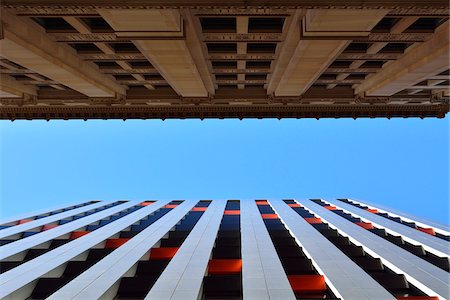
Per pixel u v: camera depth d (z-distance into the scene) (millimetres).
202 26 19656
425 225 32719
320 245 23797
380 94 29469
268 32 19797
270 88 29812
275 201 51750
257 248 23109
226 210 42719
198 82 25734
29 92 30969
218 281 17938
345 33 17094
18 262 22109
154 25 16203
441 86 29078
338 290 15703
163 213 41969
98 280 17250
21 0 14836
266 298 14930
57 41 20203
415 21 18594
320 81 29719
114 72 26641
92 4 14555
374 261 21016
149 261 21234
